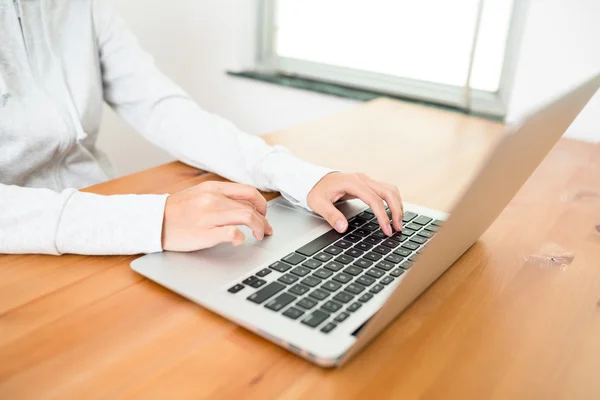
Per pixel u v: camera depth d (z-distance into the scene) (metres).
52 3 0.90
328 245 0.59
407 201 0.75
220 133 0.85
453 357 0.44
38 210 0.57
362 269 0.53
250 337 0.45
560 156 0.99
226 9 1.69
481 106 1.31
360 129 1.09
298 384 0.40
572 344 0.46
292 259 0.55
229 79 1.76
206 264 0.54
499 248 0.63
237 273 0.52
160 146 0.93
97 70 0.96
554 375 0.42
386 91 1.54
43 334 0.44
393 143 1.01
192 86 1.87
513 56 1.22
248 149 0.82
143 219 0.57
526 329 0.48
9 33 0.83
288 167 0.75
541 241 0.66
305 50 1.73
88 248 0.56
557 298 0.53
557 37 1.12
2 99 0.82
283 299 0.47
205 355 0.42
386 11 1.53
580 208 0.76
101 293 0.50
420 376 0.41
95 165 0.98
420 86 1.52
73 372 0.40
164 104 0.94
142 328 0.45
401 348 0.44
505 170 0.44
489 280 0.56
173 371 0.40
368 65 1.62
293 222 0.65
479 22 1.27
